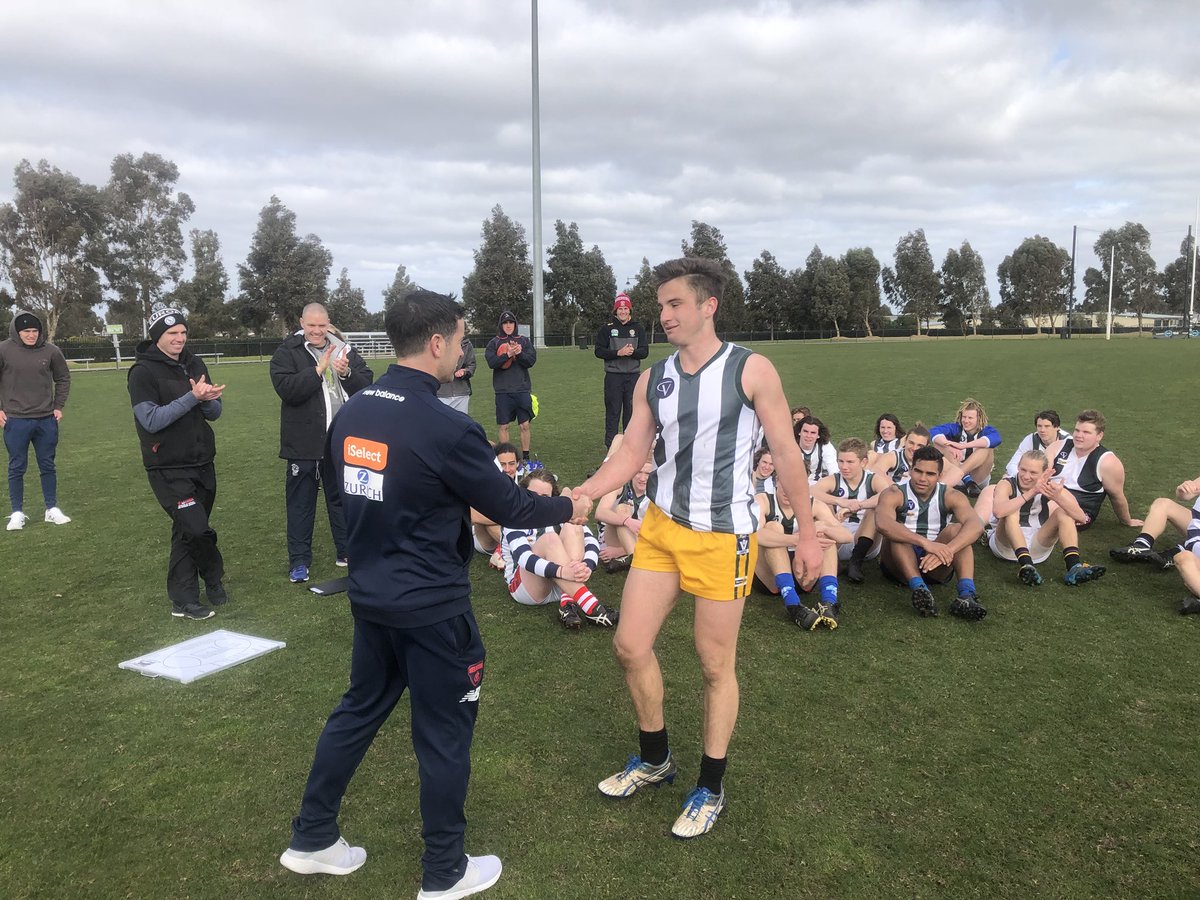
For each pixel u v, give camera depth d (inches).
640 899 95.3
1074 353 1270.9
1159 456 363.3
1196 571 184.1
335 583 213.0
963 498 197.2
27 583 218.2
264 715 142.6
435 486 89.4
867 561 232.7
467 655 94.4
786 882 98.0
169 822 112.0
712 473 103.7
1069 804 112.7
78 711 144.6
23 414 277.4
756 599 201.9
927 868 100.1
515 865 101.9
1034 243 3316.9
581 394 700.0
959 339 2699.3
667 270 103.6
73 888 98.5
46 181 2213.3
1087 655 162.9
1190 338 2316.7
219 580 197.2
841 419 512.7
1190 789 115.7
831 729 134.6
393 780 121.9
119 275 2519.7
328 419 214.1
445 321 92.4
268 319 2468.0
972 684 150.6
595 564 202.1
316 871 99.2
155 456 184.4
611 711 142.9
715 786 109.9
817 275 2955.2
